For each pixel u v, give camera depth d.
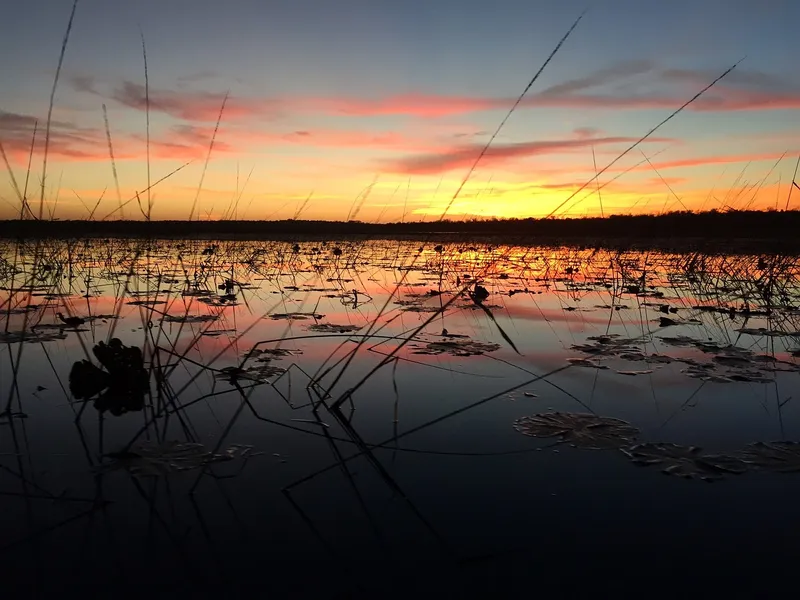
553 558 1.68
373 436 2.61
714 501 2.01
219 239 22.31
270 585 1.55
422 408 2.99
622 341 4.64
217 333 4.86
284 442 2.53
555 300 7.26
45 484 2.11
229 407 2.98
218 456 2.36
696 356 4.16
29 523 1.85
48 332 4.78
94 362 3.79
